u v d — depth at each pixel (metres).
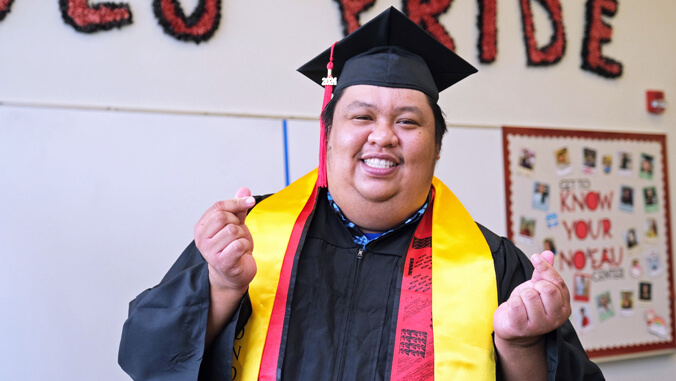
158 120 2.04
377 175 1.10
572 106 2.78
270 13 2.23
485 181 2.55
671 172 2.98
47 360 1.88
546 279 0.94
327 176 1.20
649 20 2.98
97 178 1.96
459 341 1.06
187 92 2.10
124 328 1.03
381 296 1.11
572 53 2.79
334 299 1.11
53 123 1.92
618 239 2.81
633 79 2.92
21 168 1.88
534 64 2.69
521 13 2.68
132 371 1.01
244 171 2.15
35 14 1.92
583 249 2.73
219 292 1.02
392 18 1.15
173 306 1.02
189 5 2.12
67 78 1.95
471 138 2.53
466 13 2.56
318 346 1.06
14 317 1.85
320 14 2.31
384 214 1.13
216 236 0.96
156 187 2.03
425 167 1.13
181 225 2.05
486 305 1.09
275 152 2.20
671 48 3.02
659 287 2.88
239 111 2.17
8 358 1.84
